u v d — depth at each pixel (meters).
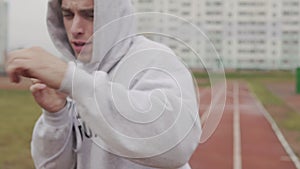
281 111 25.91
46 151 1.90
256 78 76.38
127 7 1.70
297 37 92.56
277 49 93.00
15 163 10.41
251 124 19.84
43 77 1.41
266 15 93.31
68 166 2.00
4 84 40.12
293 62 92.50
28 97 29.69
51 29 1.92
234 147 13.89
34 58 1.40
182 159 1.57
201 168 10.93
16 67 1.39
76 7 1.69
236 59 92.19
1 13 51.69
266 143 14.78
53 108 1.78
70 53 1.93
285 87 53.34
